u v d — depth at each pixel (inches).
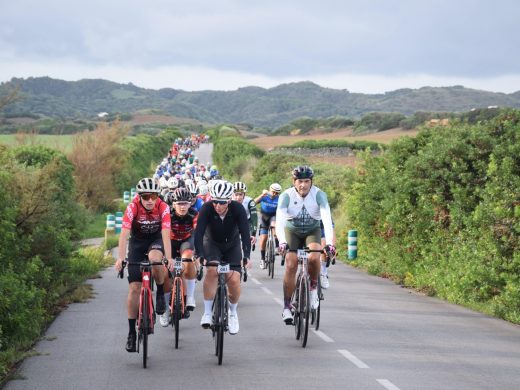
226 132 6102.4
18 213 502.6
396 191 777.6
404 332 461.1
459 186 667.4
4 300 390.9
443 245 685.9
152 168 3376.0
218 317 368.5
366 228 904.9
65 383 326.3
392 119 7086.6
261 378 336.2
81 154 1812.3
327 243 406.6
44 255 533.6
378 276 811.4
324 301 595.8
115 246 1135.6
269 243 780.6
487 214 569.9
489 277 566.3
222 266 372.2
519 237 550.0
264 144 4761.3
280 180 2154.3
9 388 317.1
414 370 354.9
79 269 740.0
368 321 500.7
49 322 489.7
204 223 377.4
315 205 415.5
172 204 443.5
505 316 526.6
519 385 327.6
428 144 749.9
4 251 436.1
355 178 1043.3
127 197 2025.1
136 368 356.2
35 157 1231.5
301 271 421.7
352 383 327.6
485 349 411.8
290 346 411.5
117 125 1925.4
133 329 364.2
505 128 680.4
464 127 724.0
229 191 371.9
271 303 580.4
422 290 680.4
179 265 413.7
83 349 400.8
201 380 331.9
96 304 569.0
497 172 581.9
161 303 380.5
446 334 457.7
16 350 392.2
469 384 328.5
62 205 744.3
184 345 413.7
